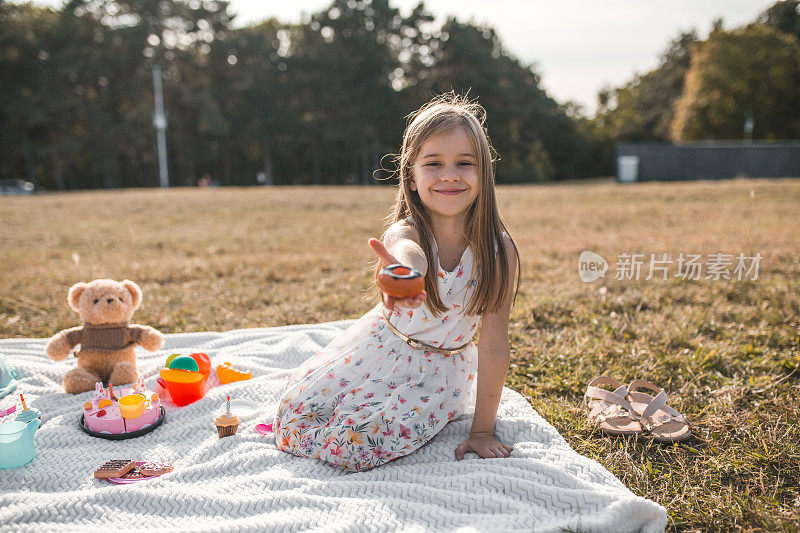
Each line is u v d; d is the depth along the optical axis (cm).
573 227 1023
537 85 5581
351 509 206
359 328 271
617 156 2898
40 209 1293
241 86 4678
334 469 240
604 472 226
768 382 321
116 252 814
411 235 240
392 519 200
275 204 1429
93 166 4266
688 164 2794
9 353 368
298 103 4781
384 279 176
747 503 219
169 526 203
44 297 534
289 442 252
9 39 3888
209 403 300
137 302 336
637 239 852
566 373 339
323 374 261
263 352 373
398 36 4828
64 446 262
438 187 234
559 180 5678
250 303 525
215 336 406
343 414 245
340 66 4600
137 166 4556
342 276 628
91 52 4069
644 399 297
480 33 4978
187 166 4675
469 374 272
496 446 248
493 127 4744
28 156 4056
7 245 878
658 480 238
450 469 235
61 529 196
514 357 371
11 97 3919
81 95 4169
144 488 220
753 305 479
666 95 5562
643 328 412
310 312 489
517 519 197
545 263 670
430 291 242
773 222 999
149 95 4294
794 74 4041
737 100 4050
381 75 4700
